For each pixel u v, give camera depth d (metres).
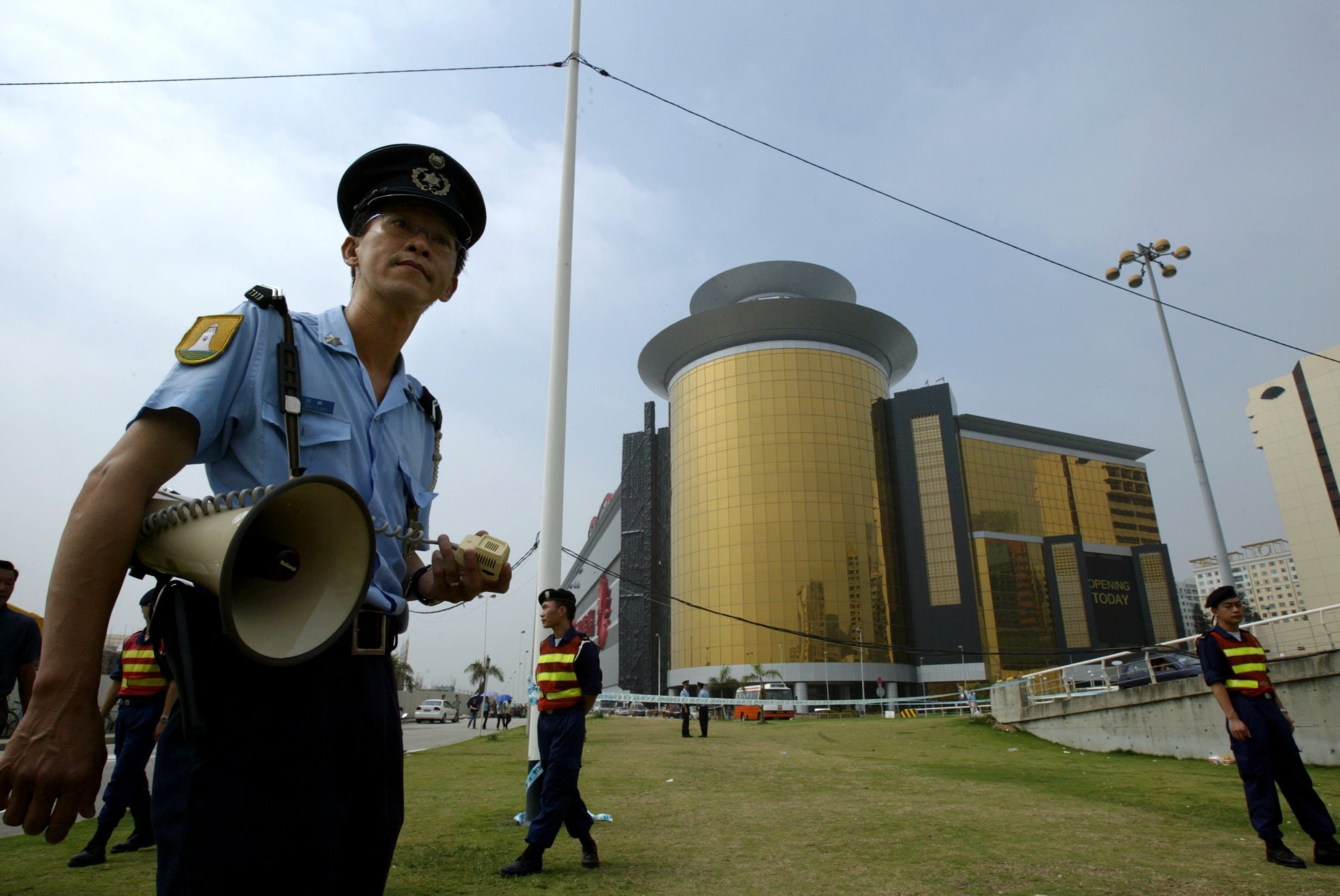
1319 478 65.44
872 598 72.94
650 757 11.41
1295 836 5.16
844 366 80.94
